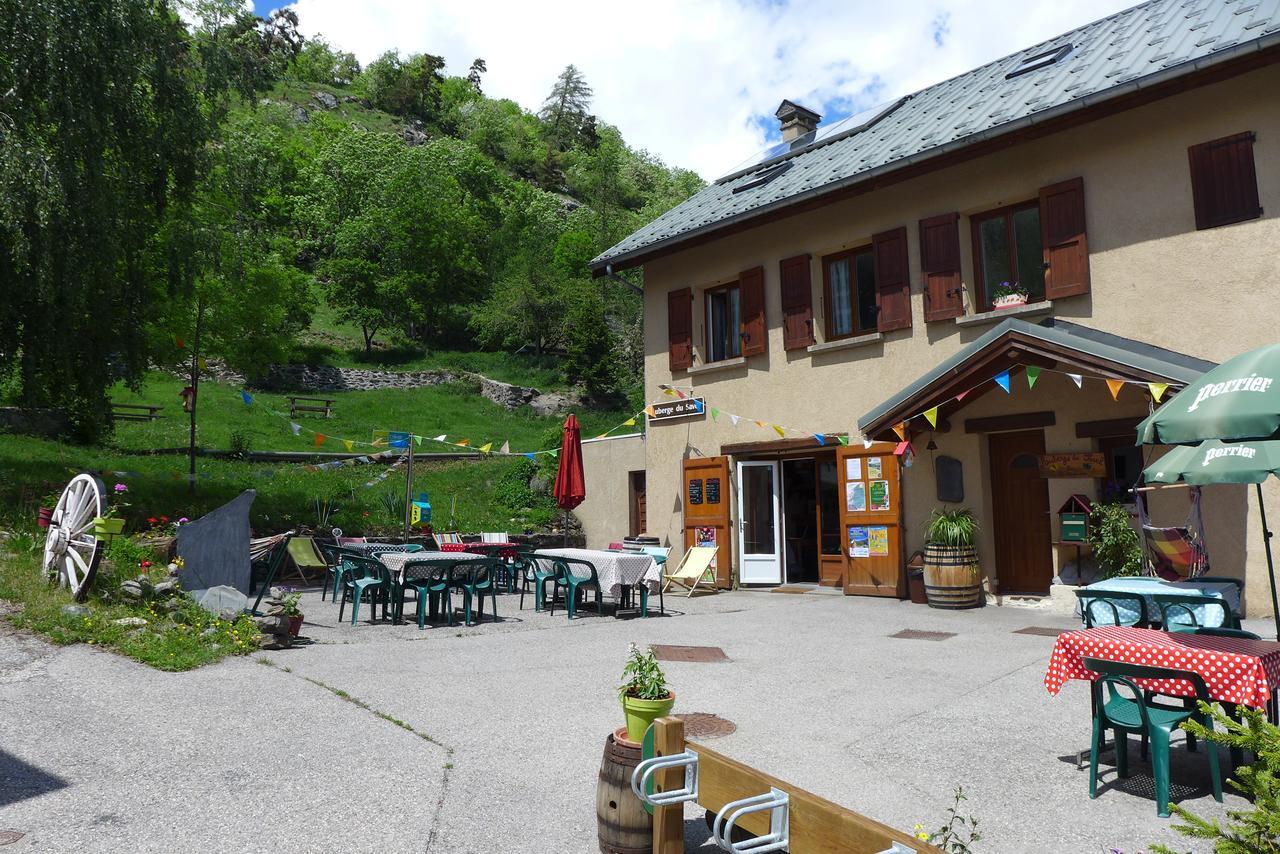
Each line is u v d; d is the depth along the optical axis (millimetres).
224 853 3650
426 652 8148
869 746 5207
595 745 5234
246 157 17922
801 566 14531
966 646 8406
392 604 10969
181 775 4574
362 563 10422
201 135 15883
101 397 15344
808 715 5910
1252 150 9711
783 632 9523
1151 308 10352
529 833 3939
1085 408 10797
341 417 33531
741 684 6859
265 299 21438
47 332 13672
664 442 16125
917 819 4082
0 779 4422
